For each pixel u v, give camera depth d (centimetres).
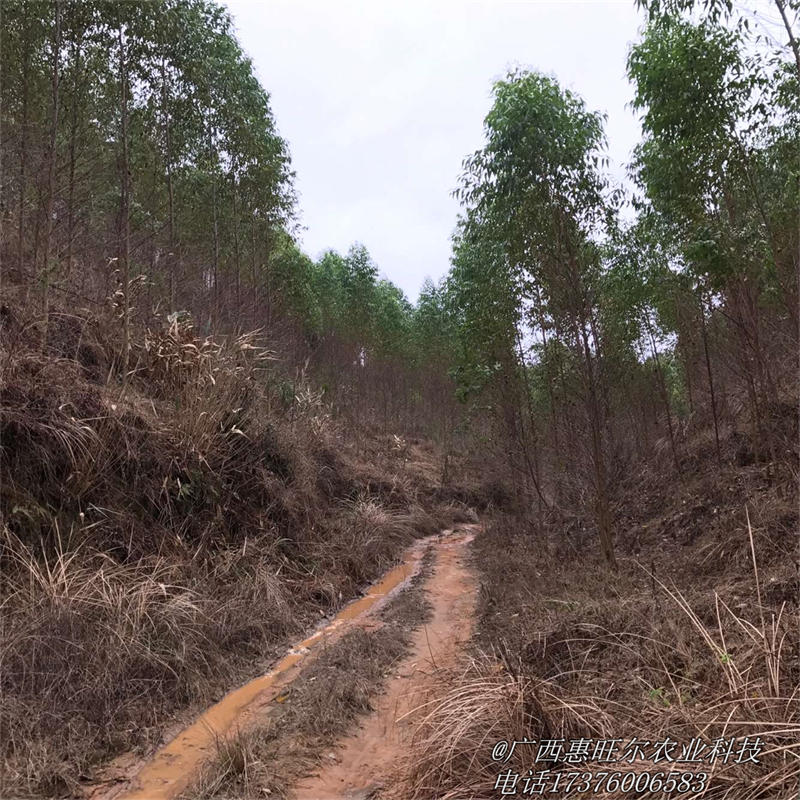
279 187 1147
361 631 573
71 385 594
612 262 891
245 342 856
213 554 621
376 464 1475
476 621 623
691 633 388
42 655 378
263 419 863
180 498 628
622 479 958
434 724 320
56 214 807
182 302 1004
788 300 614
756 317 706
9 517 466
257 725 383
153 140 909
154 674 419
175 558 568
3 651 366
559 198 650
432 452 1981
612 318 877
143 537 563
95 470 552
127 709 380
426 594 764
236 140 997
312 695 419
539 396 946
